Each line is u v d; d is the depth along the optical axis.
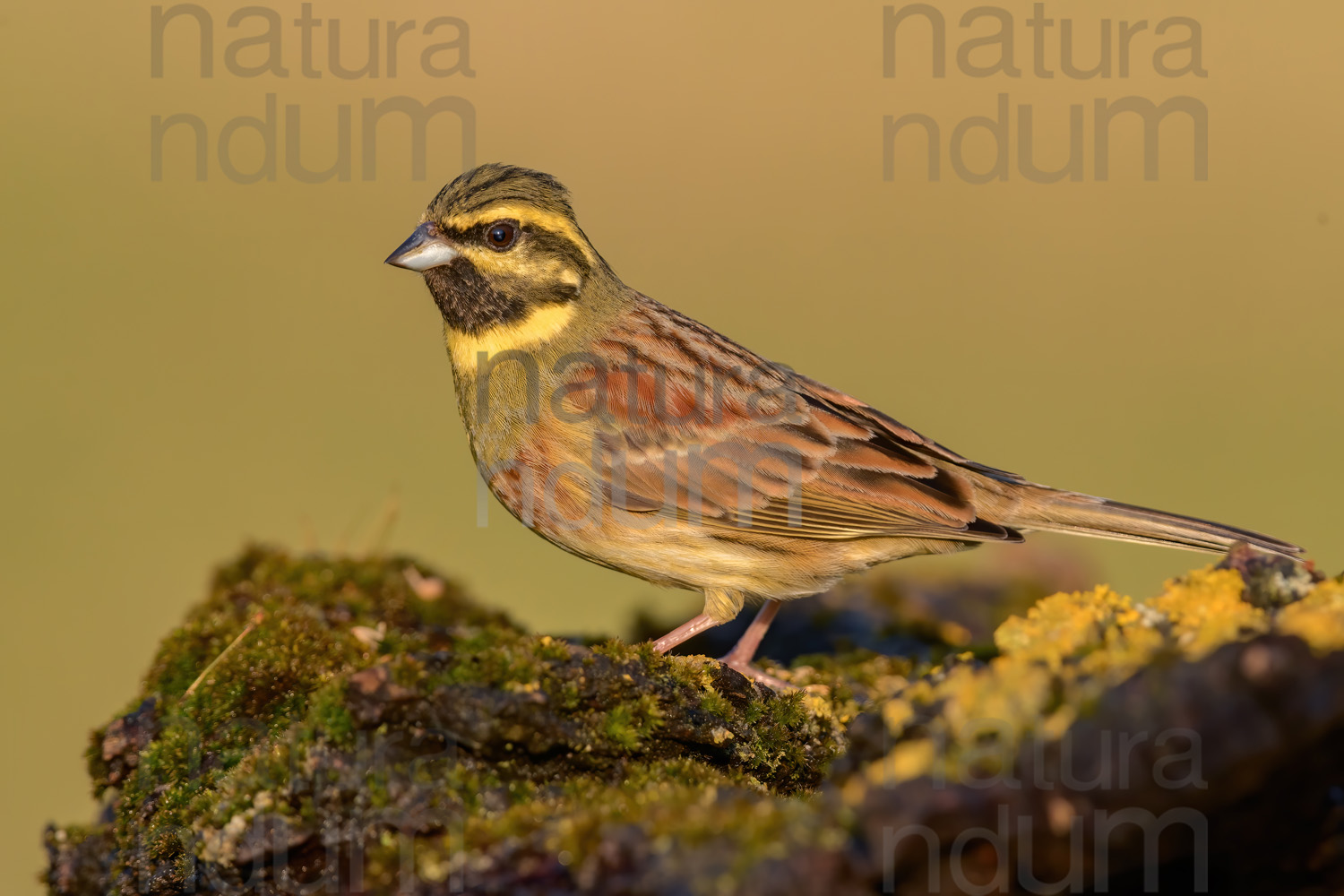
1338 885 5.12
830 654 11.66
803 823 5.24
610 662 7.02
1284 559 6.81
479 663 6.74
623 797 6.12
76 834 8.77
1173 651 5.26
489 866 5.59
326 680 8.53
